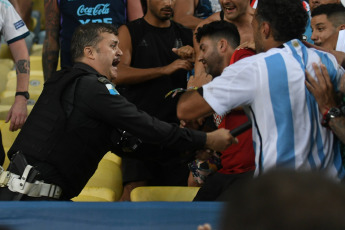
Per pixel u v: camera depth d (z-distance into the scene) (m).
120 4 15.90
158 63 14.29
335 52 9.12
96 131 9.27
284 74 7.89
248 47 9.52
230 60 10.16
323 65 7.94
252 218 2.84
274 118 7.89
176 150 10.25
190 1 17.56
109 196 12.82
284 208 2.81
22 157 9.16
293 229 2.78
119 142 10.34
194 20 17.23
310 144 7.96
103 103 9.07
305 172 2.95
